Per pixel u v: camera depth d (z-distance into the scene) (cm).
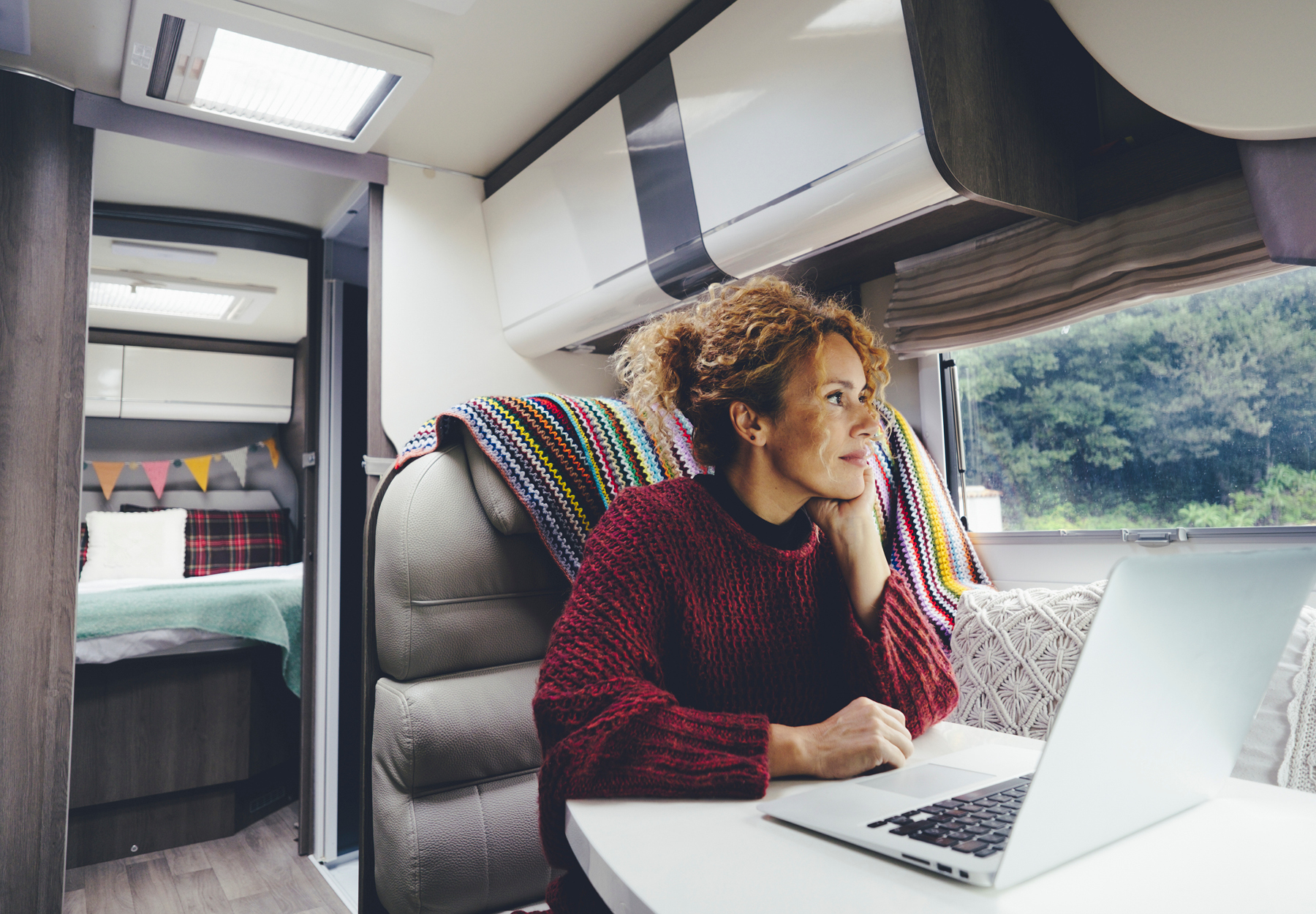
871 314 212
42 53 180
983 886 51
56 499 182
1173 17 116
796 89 150
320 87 196
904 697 90
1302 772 101
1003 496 188
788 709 93
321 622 257
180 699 277
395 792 143
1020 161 144
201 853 264
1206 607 54
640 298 200
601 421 169
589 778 74
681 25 177
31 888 172
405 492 154
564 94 208
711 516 94
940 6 132
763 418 93
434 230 240
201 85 193
